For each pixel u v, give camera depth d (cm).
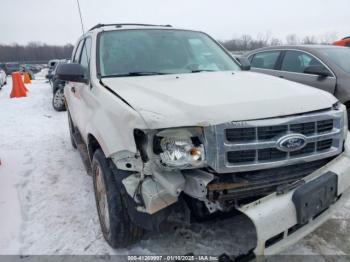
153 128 194
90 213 325
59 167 455
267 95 222
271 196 200
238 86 248
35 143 590
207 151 195
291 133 205
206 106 200
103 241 277
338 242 266
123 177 221
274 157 205
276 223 193
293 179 212
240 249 254
